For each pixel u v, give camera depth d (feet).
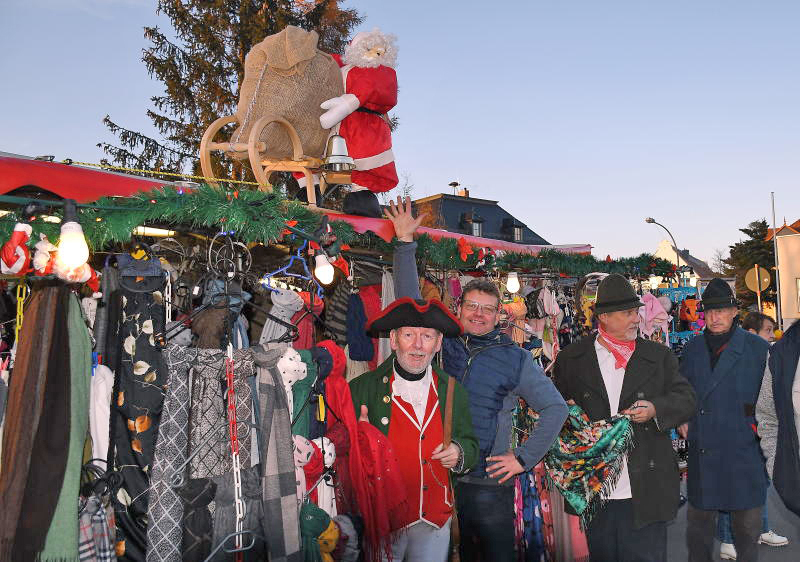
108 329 9.53
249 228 9.67
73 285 8.89
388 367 11.16
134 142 56.24
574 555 13.91
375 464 10.30
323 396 10.76
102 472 8.92
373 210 16.35
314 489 10.85
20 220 8.38
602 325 13.15
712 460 14.17
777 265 140.26
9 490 7.98
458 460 10.41
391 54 16.06
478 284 12.13
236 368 9.25
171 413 8.95
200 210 9.36
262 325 13.07
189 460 8.86
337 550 10.52
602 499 12.00
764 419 13.23
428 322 10.48
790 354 12.62
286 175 35.73
